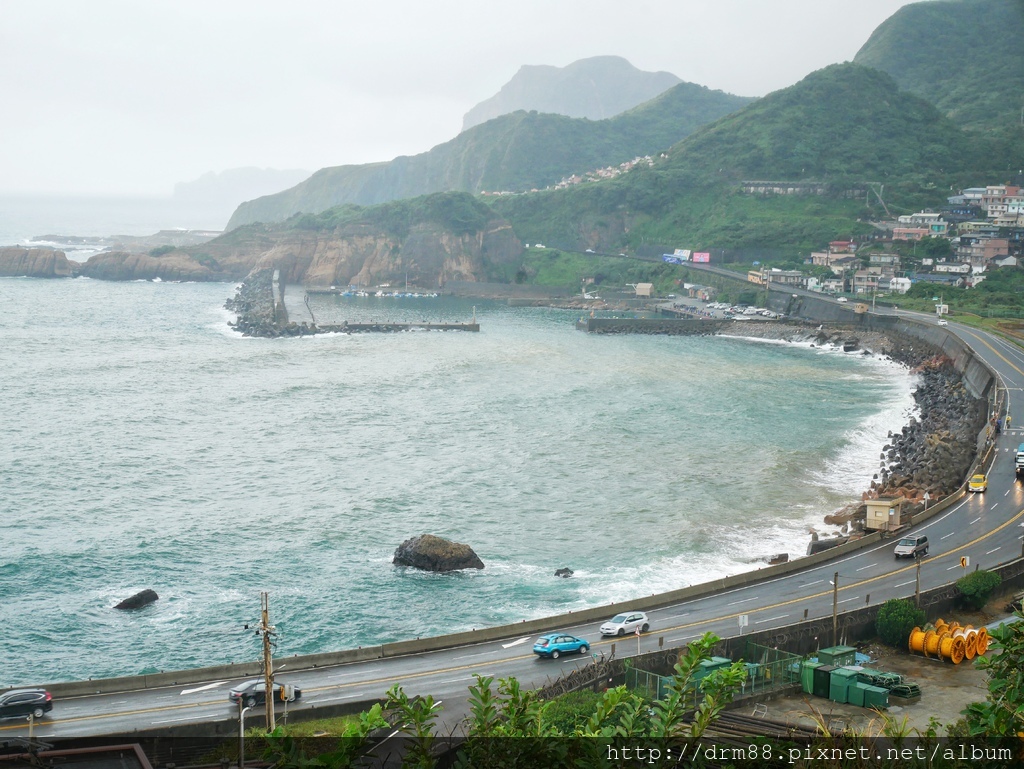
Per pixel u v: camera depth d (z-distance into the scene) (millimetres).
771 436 158875
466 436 158125
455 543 101312
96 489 126125
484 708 19484
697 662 20359
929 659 73000
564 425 166250
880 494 120812
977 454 133125
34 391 188000
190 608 89688
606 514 118250
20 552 102375
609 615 82000
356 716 60438
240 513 117688
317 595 92625
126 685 67500
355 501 122875
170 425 163500
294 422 167625
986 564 91375
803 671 65938
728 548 105938
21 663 78250
